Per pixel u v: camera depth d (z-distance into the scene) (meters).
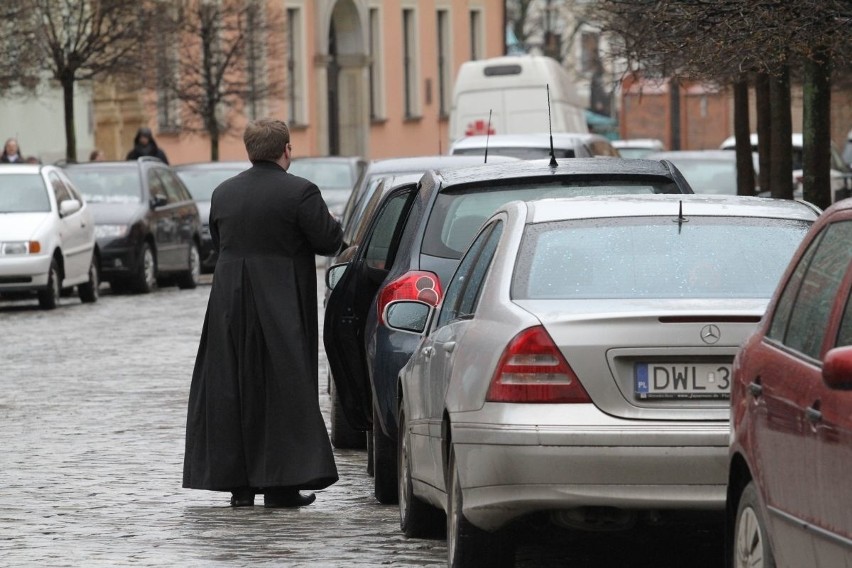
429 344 27.95
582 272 24.86
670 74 62.69
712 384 23.19
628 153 141.50
